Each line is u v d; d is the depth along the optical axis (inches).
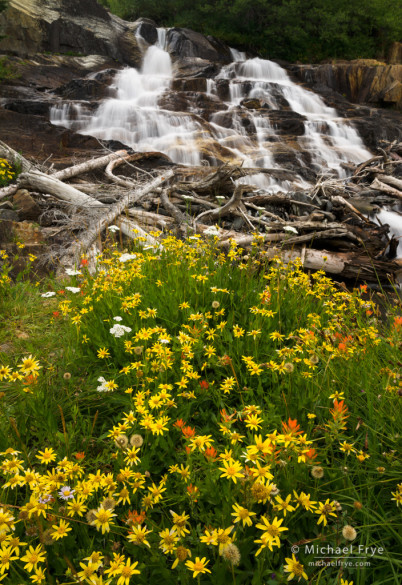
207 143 676.1
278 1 1333.7
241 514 60.5
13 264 217.9
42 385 108.1
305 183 557.9
